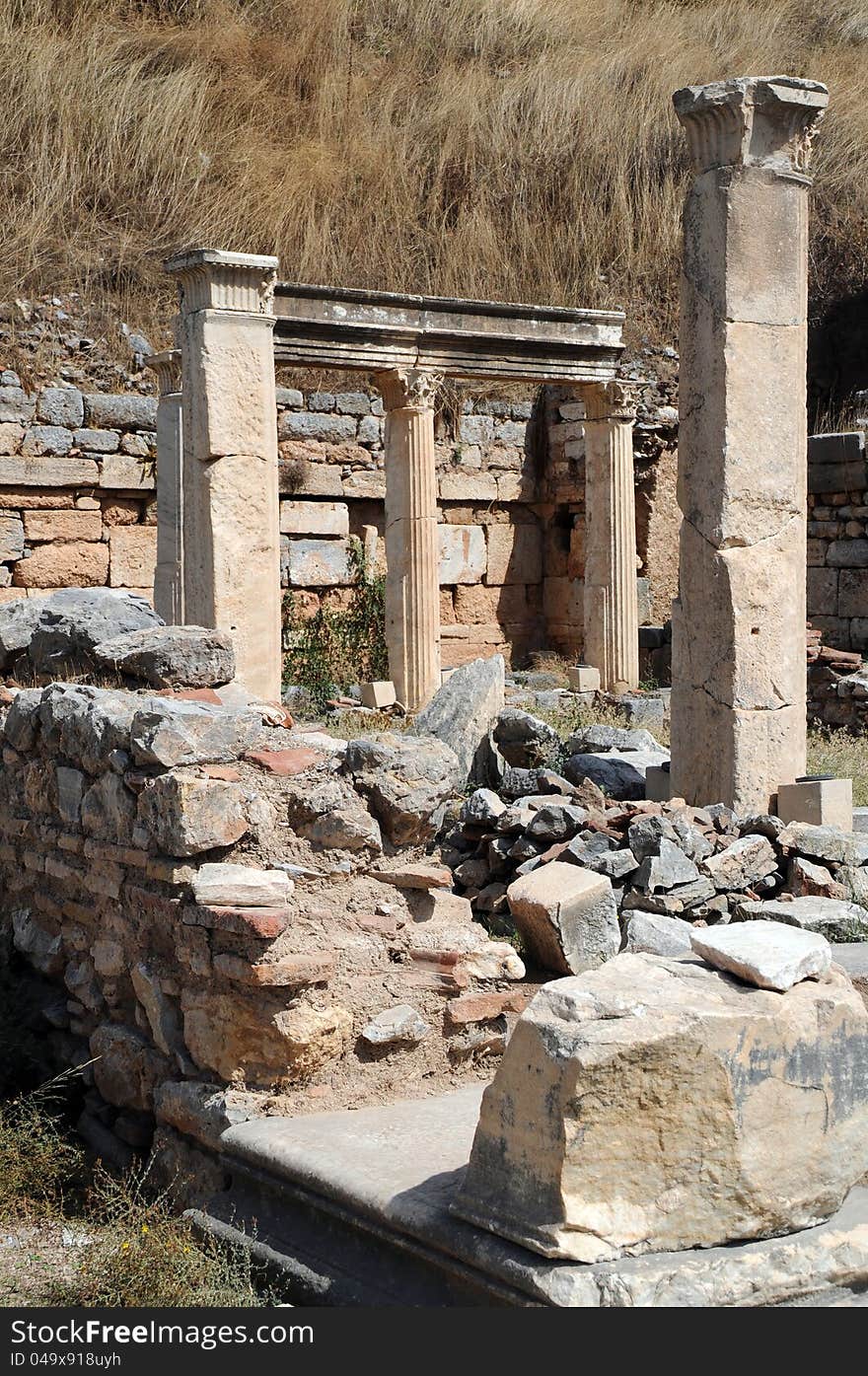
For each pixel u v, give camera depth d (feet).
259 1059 15.05
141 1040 16.81
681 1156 11.19
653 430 62.64
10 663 24.43
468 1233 11.62
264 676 40.27
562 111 73.20
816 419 67.62
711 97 25.38
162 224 62.23
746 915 23.44
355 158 68.28
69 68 63.72
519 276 68.03
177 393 48.32
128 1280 13.20
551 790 27.40
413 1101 15.60
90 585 54.70
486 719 31.81
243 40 70.69
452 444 64.18
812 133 26.22
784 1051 11.56
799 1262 11.21
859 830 27.68
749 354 25.80
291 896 15.37
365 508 62.18
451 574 64.49
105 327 57.16
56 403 53.42
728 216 25.49
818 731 44.42
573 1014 11.32
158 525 48.91
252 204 64.23
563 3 84.48
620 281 69.72
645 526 63.62
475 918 24.48
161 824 15.78
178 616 48.39
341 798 16.01
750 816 26.04
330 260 64.28
